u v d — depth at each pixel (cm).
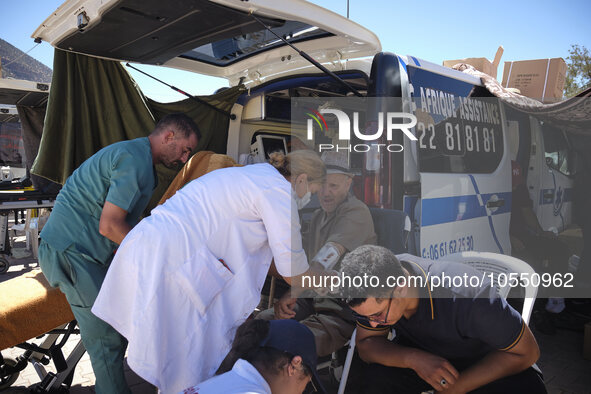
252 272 197
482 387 171
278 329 146
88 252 226
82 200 225
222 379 130
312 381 146
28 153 591
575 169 298
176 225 186
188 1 224
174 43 292
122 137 351
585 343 299
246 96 397
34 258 643
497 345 164
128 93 353
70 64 327
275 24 256
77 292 222
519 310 196
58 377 257
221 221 188
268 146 411
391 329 203
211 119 395
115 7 233
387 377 186
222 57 371
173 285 181
